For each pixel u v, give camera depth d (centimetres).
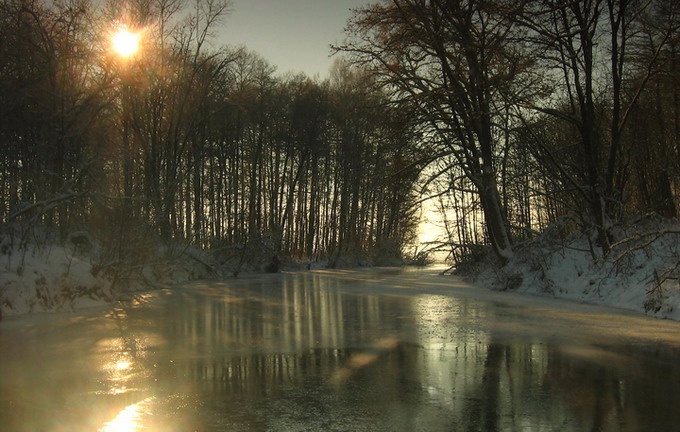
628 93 2294
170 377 802
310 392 719
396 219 2694
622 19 1858
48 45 2205
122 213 2028
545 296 1819
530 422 598
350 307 1616
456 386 739
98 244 2138
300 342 1059
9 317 1378
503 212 2517
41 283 1528
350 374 809
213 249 3553
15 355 952
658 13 1948
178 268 2905
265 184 5522
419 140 2358
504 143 2447
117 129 2998
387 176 2445
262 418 620
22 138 2191
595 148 2042
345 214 5456
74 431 585
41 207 1758
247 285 2584
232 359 916
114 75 2505
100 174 2191
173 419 620
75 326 1264
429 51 2242
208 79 3462
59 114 2156
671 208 2397
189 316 1438
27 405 673
